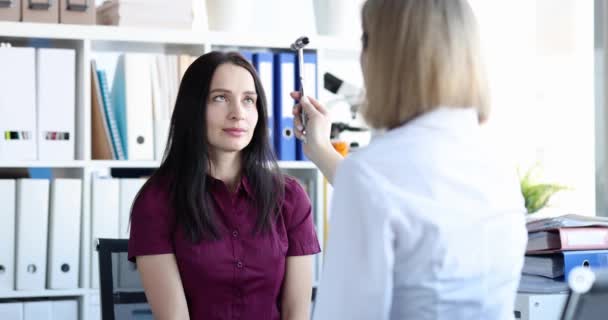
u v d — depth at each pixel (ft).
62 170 9.95
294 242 6.51
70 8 9.25
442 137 3.68
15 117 9.10
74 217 9.32
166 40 9.55
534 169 11.19
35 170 9.82
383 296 3.49
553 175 11.16
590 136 10.84
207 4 10.09
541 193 10.19
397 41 3.69
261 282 6.24
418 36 3.67
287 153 9.97
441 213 3.55
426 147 3.64
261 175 6.46
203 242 6.13
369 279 3.49
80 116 9.45
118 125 9.64
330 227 3.69
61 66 9.27
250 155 6.55
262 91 6.64
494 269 3.69
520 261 3.84
